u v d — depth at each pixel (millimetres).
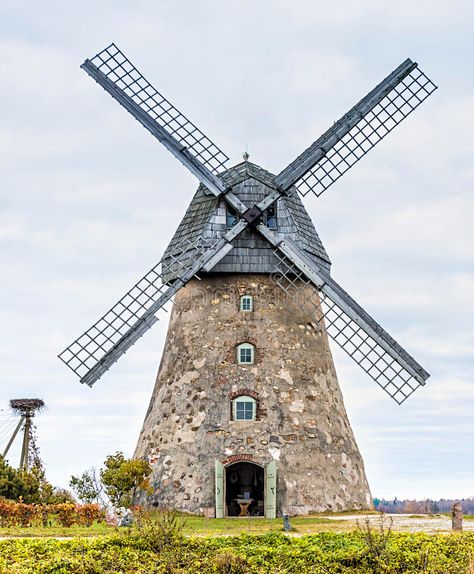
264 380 34625
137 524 22766
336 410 35969
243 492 34781
